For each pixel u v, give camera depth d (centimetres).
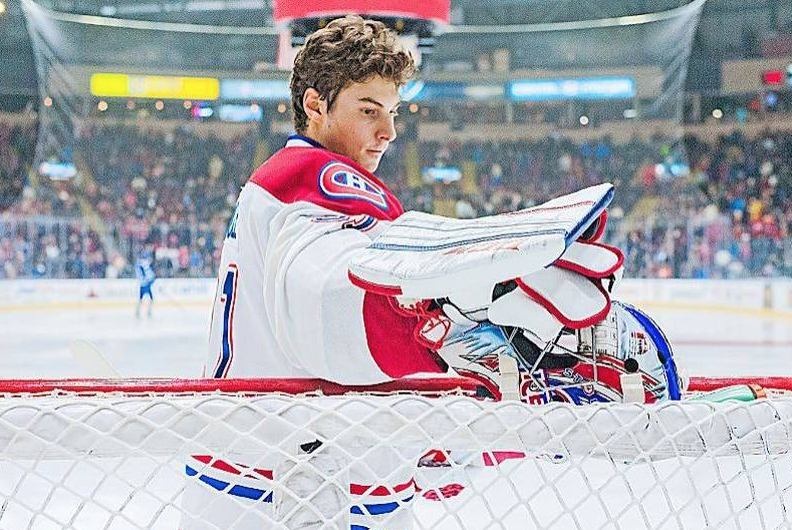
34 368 766
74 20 1931
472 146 1956
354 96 119
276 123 1958
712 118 1900
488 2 2023
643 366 87
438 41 2009
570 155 1927
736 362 787
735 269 1497
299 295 94
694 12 1800
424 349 94
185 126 1931
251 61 2031
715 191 1828
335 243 97
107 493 254
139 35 1980
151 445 76
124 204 1852
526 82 1950
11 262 1534
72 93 1902
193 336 1060
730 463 275
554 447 76
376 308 93
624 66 1920
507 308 84
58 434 76
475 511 219
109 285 1568
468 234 78
